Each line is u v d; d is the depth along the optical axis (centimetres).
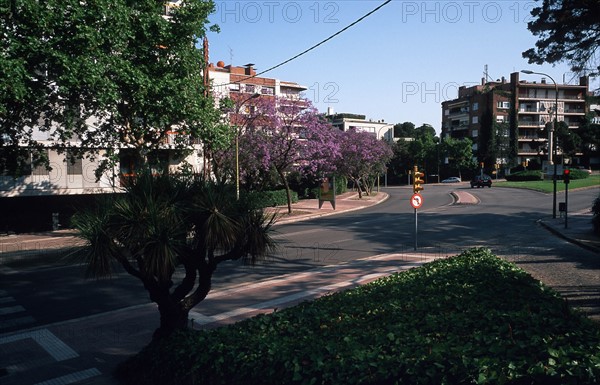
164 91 1991
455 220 2742
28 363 784
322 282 1304
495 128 8100
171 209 630
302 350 511
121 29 1839
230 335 619
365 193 5847
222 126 2314
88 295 1245
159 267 611
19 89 1577
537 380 384
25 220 2681
